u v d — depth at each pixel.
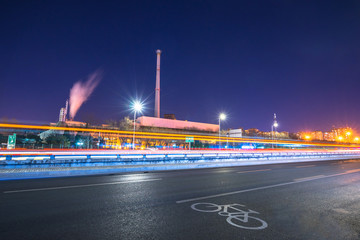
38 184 9.15
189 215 5.07
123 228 4.22
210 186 8.88
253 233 4.06
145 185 8.99
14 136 49.16
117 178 11.20
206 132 101.75
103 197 6.75
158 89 120.94
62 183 9.44
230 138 95.31
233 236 3.91
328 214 5.28
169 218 4.84
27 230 4.07
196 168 18.08
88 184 9.16
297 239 3.83
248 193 7.57
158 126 89.88
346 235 4.04
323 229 4.32
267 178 11.46
